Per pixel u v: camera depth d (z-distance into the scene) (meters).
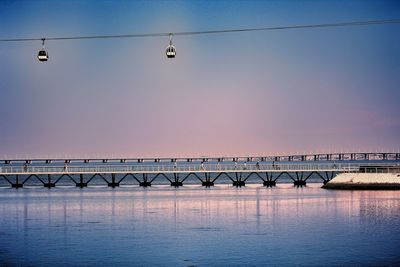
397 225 72.94
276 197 111.44
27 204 102.62
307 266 53.03
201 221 78.12
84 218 82.44
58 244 62.97
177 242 63.50
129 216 84.12
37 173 149.62
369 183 126.38
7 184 178.38
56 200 110.50
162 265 53.91
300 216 81.75
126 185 166.38
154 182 189.00
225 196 116.19
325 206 93.12
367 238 64.62
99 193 129.25
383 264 53.41
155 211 89.75
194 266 53.41
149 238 65.88
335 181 130.75
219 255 57.25
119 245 62.22
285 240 64.00
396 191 121.19
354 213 83.94
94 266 53.62
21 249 60.53
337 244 61.59
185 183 178.62
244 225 74.25
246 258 55.97
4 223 77.94
